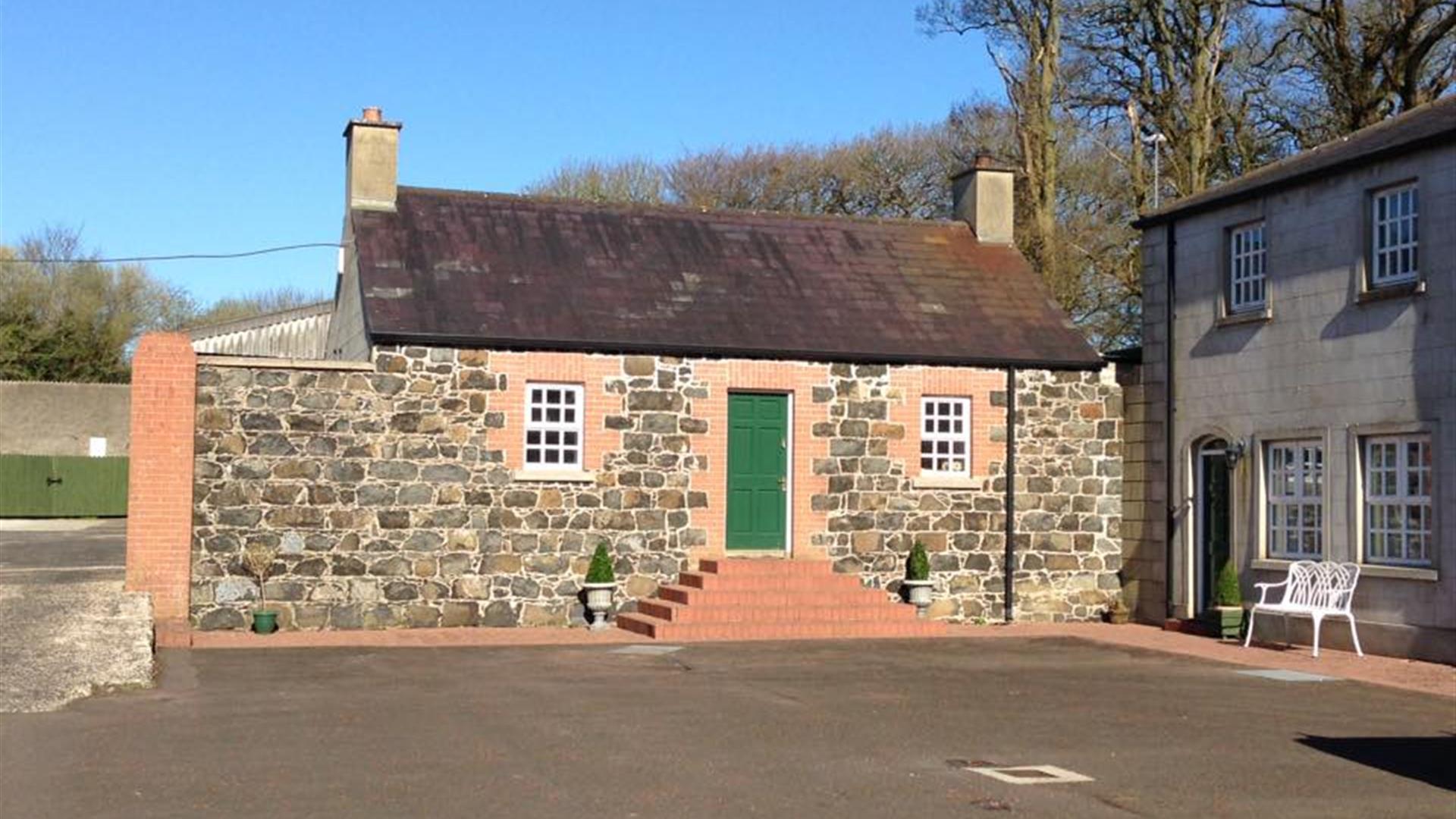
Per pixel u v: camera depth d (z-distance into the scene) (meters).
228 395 19.09
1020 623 22.02
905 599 21.50
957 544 21.95
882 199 45.31
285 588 19.17
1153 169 31.64
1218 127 31.53
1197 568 21.02
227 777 9.33
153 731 11.09
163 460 18.73
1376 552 17.78
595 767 9.85
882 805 8.76
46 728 11.12
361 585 19.44
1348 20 28.75
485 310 20.33
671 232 23.39
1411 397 17.06
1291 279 19.12
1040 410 22.45
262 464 19.16
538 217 22.84
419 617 19.64
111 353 56.16
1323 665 16.67
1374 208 17.94
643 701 13.12
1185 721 12.39
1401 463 17.39
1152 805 8.89
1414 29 27.28
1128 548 22.53
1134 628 21.48
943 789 9.24
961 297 23.44
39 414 51.69
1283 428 19.17
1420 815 8.70
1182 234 21.44
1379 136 18.67
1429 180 16.91
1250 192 19.77
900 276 23.66
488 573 19.92
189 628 18.16
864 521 21.56
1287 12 30.27
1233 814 8.68
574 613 20.22
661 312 21.27
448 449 19.81
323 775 9.44
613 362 20.56
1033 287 24.12
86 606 17.62
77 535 38.44
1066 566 22.41
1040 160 31.53
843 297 22.69
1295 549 19.16
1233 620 19.52
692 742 10.91
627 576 20.52
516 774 9.56
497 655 16.92
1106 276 36.00
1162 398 21.81
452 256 21.34
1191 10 29.95
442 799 8.75
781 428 21.47
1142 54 31.58
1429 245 16.86
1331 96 29.66
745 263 22.98
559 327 20.38
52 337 55.03
